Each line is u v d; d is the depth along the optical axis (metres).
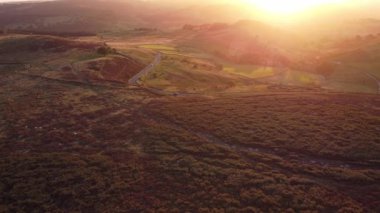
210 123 51.41
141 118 54.53
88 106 60.03
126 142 45.75
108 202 32.69
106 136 47.75
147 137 47.12
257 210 30.95
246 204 31.97
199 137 46.78
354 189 34.28
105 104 61.25
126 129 50.12
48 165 39.34
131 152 42.72
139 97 65.75
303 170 37.69
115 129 50.22
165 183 35.69
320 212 30.56
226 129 48.84
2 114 55.88
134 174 37.38
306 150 42.03
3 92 66.62
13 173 37.66
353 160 39.59
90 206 32.19
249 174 36.97
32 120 53.69
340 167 38.31
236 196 33.22
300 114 54.38
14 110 57.53
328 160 39.81
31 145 45.22
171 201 32.66
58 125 51.88
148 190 34.53
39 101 61.97
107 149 43.75
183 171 37.94
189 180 36.16
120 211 31.39
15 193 34.09
